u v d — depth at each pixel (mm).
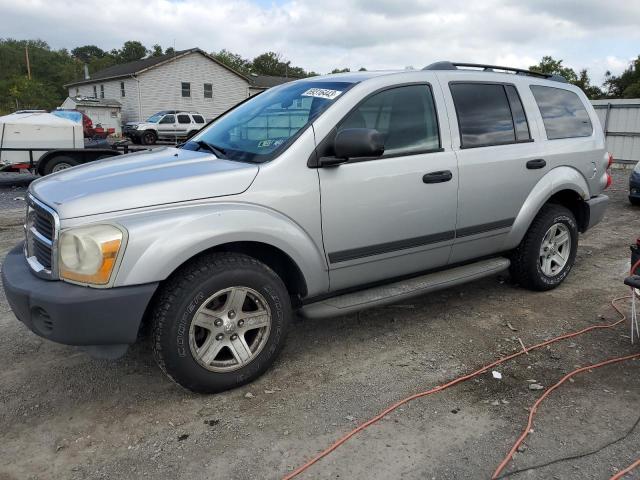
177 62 36406
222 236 2992
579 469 2535
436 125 3951
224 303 3146
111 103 35312
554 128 4793
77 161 12469
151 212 2920
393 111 3746
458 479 2479
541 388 3256
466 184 4035
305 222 3328
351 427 2877
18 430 2889
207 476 2518
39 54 85125
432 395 3186
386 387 3277
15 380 3400
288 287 3602
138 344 3893
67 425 2930
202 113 38219
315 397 3172
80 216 2801
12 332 4098
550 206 4797
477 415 2980
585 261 6016
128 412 3045
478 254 4379
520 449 2678
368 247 3641
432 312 4457
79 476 2535
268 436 2807
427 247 3967
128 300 2779
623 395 3170
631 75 52562
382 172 3600
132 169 3354
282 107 3770
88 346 2967
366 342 3902
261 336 3283
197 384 3084
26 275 3006
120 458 2654
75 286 2775
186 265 3037
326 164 3367
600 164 5164
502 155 4270
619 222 8297
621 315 4387
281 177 3248
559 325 4184
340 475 2512
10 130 11945
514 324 4207
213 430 2865
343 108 3502
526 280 4816
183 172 3197
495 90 4391
